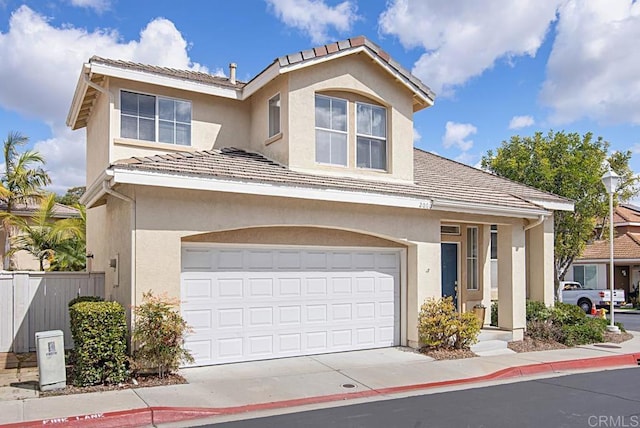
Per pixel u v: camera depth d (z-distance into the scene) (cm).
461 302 1531
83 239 2075
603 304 2750
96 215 1462
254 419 743
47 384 834
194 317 1023
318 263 1172
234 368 1020
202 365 1026
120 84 1227
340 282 1198
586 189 2178
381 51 1298
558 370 1128
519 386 960
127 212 988
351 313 1209
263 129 1313
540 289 1611
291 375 978
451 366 1084
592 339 1431
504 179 1769
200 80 1288
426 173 1523
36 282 1162
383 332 1252
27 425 680
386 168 1327
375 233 1199
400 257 1285
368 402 839
